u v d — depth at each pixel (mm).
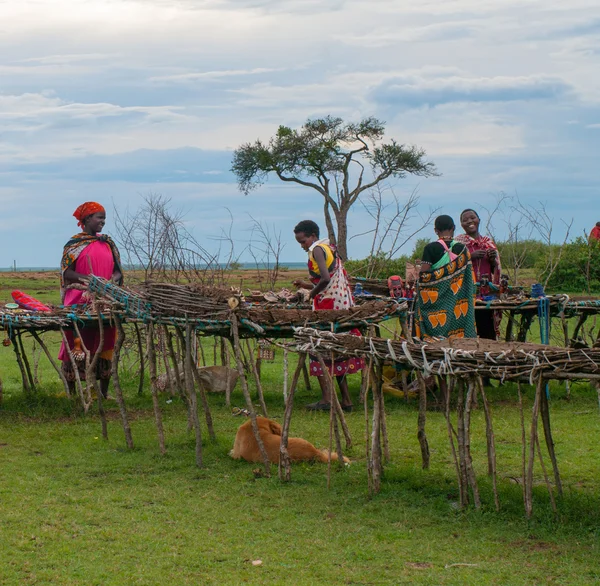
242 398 10688
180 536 5543
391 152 39969
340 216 39812
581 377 5203
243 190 42000
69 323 9766
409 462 7348
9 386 12211
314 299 8977
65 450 7973
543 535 5336
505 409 9523
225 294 7223
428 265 8742
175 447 8031
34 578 4828
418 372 6422
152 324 7793
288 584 4723
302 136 39969
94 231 10375
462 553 5133
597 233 21422
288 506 6156
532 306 9750
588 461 7211
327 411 9648
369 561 5062
